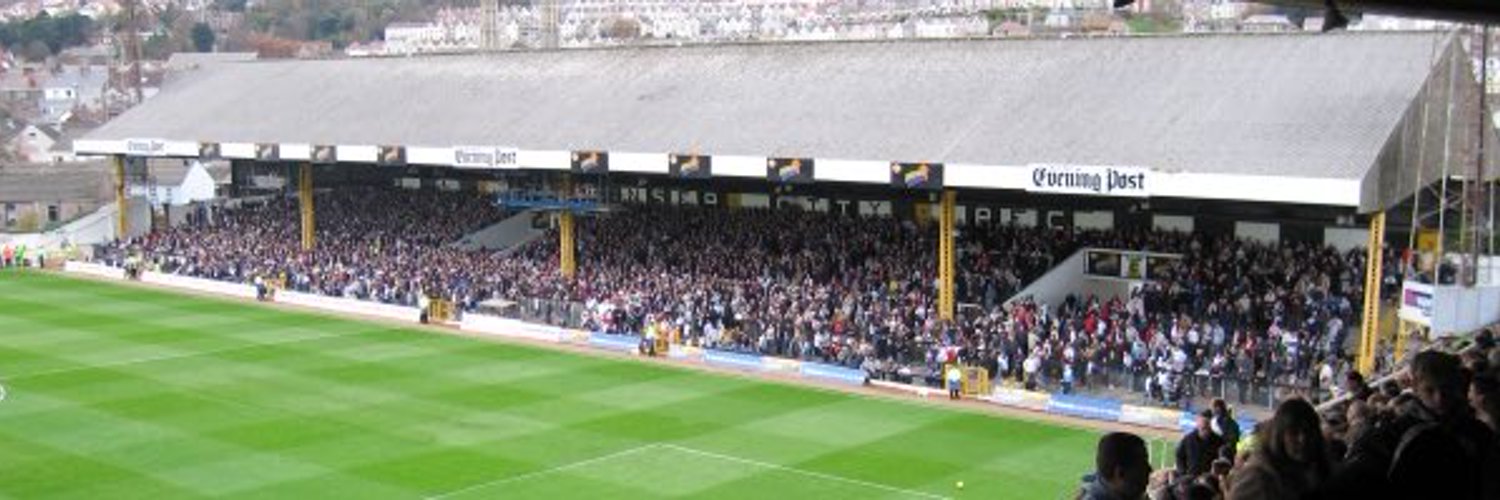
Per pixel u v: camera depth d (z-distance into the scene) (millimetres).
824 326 50781
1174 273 49125
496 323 59875
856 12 173375
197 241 80438
